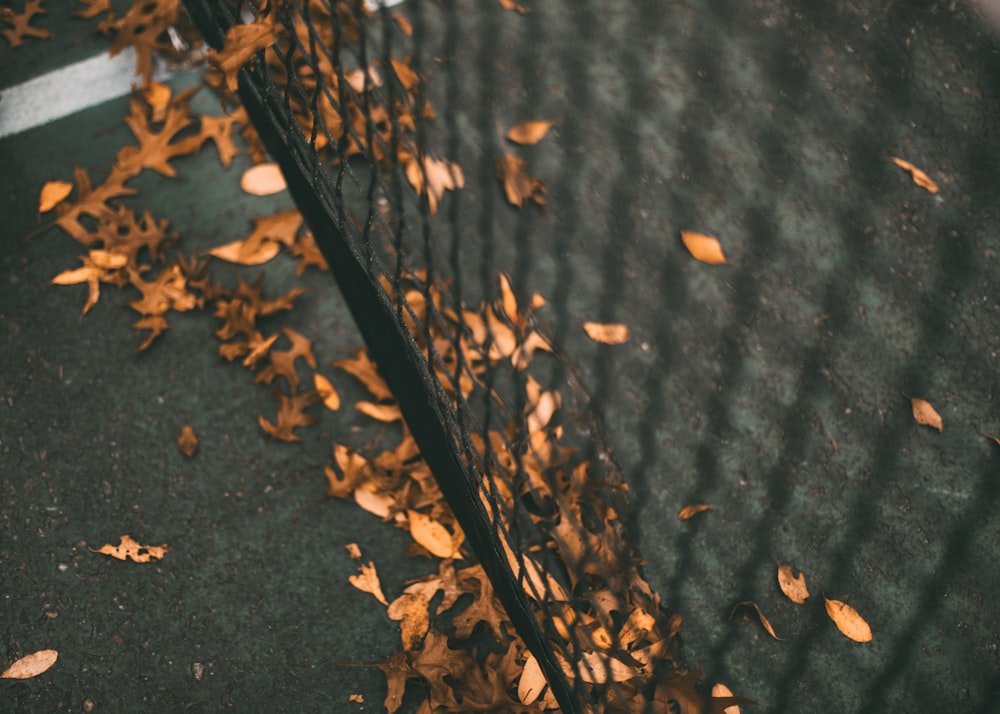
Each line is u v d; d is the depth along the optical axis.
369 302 1.88
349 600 2.03
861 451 2.28
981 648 2.04
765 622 2.03
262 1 1.82
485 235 2.51
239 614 2.01
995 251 2.59
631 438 2.26
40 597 2.00
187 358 2.30
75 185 2.54
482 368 2.25
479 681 1.87
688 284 2.49
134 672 1.94
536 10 2.97
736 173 2.69
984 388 2.38
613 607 1.93
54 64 2.76
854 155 2.74
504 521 1.97
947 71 2.91
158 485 2.15
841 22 3.00
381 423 2.24
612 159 2.69
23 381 2.26
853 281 2.52
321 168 1.81
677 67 2.88
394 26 2.84
